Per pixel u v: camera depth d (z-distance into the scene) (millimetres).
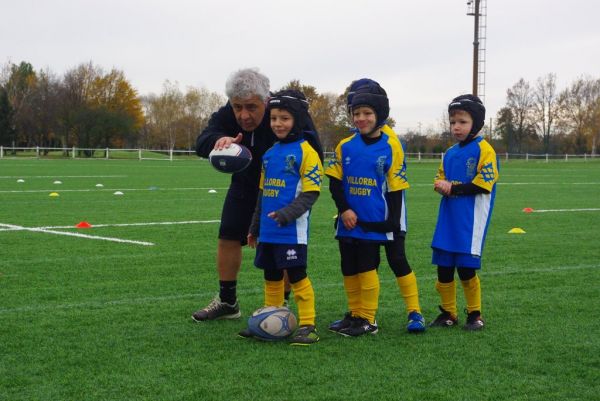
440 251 5355
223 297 5551
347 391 3891
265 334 4891
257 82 5277
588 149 79688
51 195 17203
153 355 4555
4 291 6516
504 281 7227
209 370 4246
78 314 5660
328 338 5039
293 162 4926
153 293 6512
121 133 65000
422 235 10789
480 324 5293
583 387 3990
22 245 9258
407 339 5004
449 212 5336
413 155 59312
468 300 5371
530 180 27234
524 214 14141
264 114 5465
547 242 10133
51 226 11281
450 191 5207
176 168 33906
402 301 6301
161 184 21906
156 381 4039
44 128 68688
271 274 5195
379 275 7512
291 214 4820
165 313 5746
